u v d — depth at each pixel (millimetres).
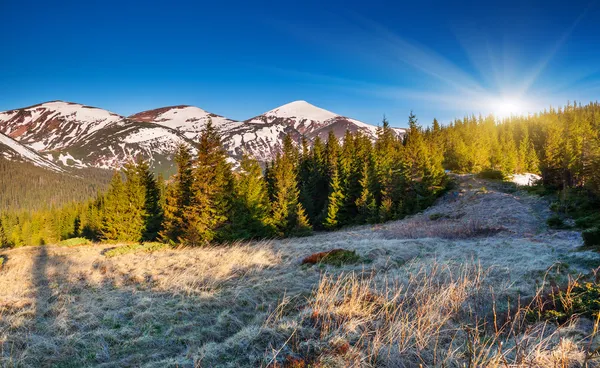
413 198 43781
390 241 17859
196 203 26484
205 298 7527
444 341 4754
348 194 47031
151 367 4613
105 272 11805
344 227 44156
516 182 49188
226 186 28922
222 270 10180
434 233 24203
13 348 5426
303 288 8312
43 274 12242
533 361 3758
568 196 27375
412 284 7883
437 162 45938
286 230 39469
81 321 6531
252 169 39125
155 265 12586
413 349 4324
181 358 4742
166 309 7004
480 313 5883
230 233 26641
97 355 5184
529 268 9523
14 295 8680
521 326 5152
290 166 46844
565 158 38938
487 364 3799
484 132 84562
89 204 72312
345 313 5469
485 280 8016
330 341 4500
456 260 11805
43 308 7430
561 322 5102
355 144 66250
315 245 17297
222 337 5734
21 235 78062
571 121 80375
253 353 4547
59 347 5465
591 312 5016
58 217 83500
